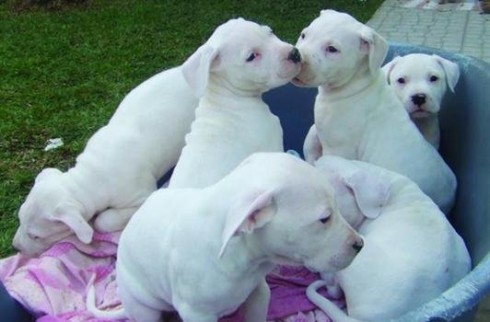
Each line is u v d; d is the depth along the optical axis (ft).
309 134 4.27
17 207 4.93
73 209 3.75
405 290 2.95
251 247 2.56
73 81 7.34
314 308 3.38
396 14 9.74
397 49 4.46
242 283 2.68
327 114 3.90
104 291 3.66
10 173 5.41
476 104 3.84
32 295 3.50
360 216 3.35
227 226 2.35
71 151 5.74
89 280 3.71
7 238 4.53
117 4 10.38
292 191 2.41
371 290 3.02
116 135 4.03
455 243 3.16
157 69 7.63
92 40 8.71
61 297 3.56
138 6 10.21
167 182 4.23
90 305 3.46
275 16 9.45
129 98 4.20
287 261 2.60
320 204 2.42
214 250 2.59
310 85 3.67
